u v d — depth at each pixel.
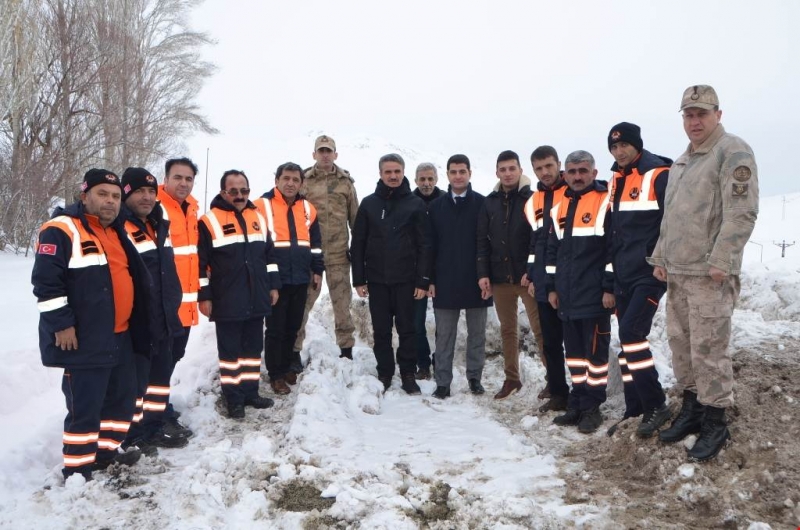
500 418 5.70
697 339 3.92
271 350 6.32
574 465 4.40
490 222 6.09
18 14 18.06
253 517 3.64
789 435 3.88
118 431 4.35
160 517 3.66
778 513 3.37
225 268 5.61
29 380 5.98
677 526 3.34
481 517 3.50
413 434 5.24
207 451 4.28
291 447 4.85
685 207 3.98
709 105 3.90
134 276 4.29
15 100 18.20
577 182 5.16
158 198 5.23
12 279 12.59
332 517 3.58
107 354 4.03
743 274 7.95
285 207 6.35
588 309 5.07
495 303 6.27
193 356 7.02
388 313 6.51
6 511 3.69
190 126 27.70
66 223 3.96
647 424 4.30
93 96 20.95
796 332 5.52
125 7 23.12
